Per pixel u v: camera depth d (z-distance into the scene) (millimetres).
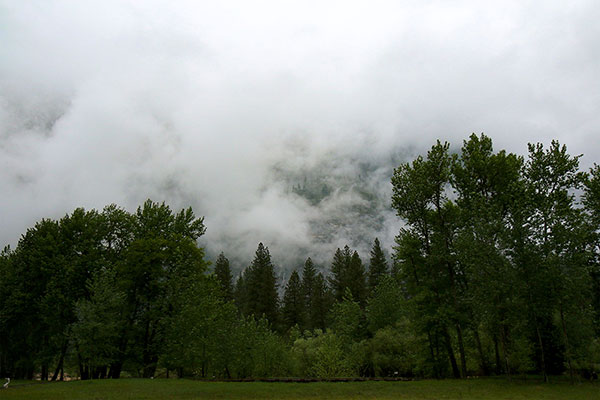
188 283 35344
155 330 36438
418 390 22641
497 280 24859
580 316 23547
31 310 38625
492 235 26234
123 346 35906
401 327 39219
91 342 30688
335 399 20359
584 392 20266
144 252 36719
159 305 35062
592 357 24641
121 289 35781
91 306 31703
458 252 27797
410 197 31953
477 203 27984
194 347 31219
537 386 22484
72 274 36250
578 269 23594
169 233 41656
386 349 36531
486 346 32438
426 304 30266
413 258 31938
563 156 28047
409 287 32312
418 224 32469
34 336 39906
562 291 23406
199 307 32625
